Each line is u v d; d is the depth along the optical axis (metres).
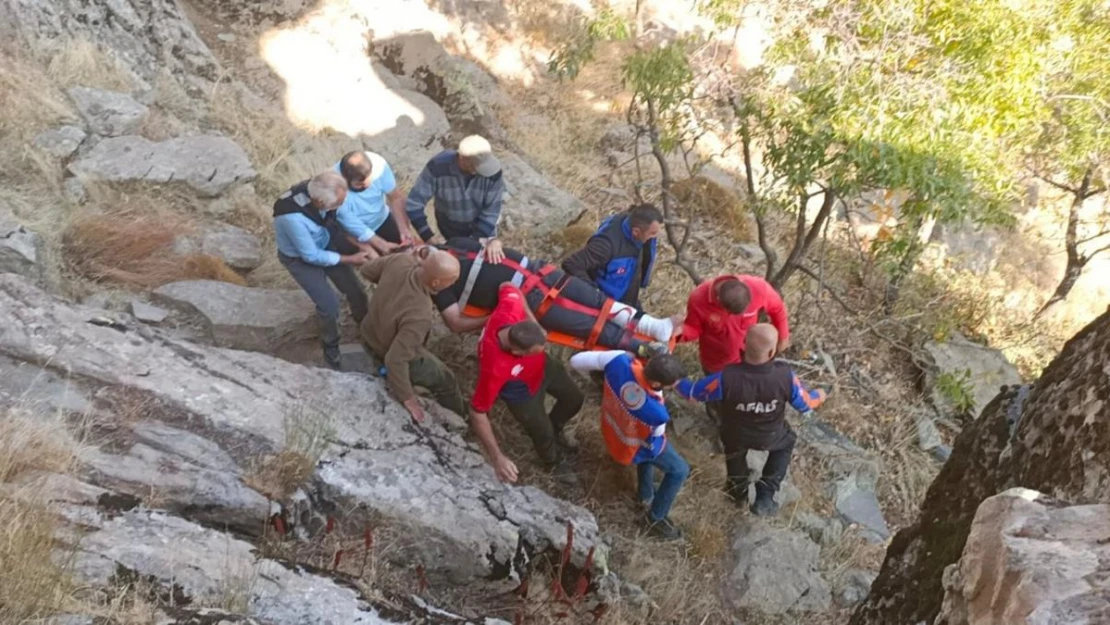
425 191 5.81
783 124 6.28
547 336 5.47
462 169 5.69
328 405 4.91
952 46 6.01
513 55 11.81
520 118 10.77
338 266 5.69
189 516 4.03
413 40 9.80
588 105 11.62
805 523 6.37
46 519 3.36
